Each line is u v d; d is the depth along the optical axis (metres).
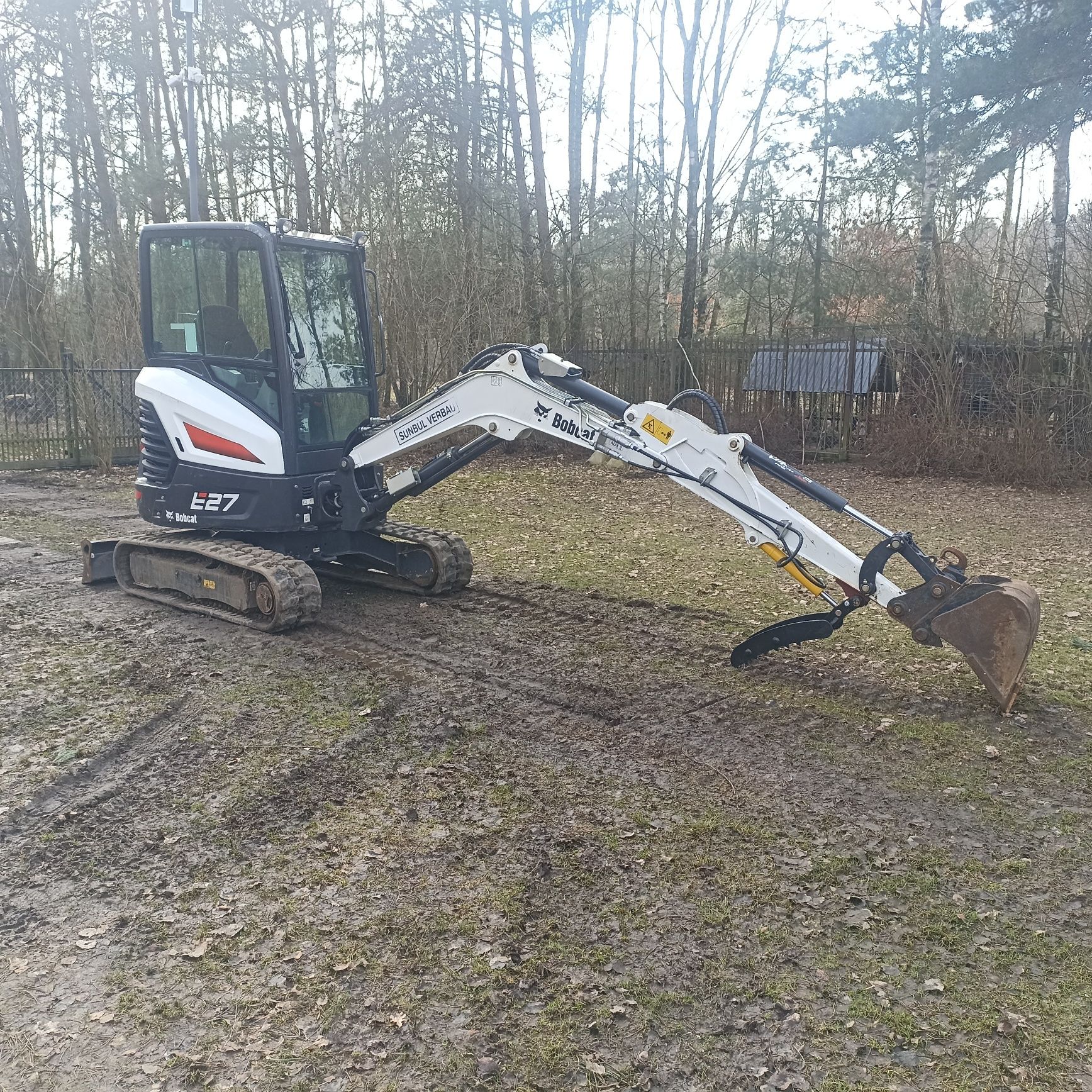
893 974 3.24
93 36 24.20
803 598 7.80
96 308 25.36
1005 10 14.63
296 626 6.88
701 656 6.38
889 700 5.59
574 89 21.95
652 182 23.08
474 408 6.52
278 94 22.75
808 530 5.33
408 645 6.63
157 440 7.42
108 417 16.59
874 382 16.88
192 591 7.31
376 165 18.92
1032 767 4.73
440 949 3.39
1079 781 4.59
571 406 6.03
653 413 5.63
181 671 6.06
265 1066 2.87
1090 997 3.12
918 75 15.58
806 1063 2.86
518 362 6.23
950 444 15.41
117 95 24.81
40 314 25.23
